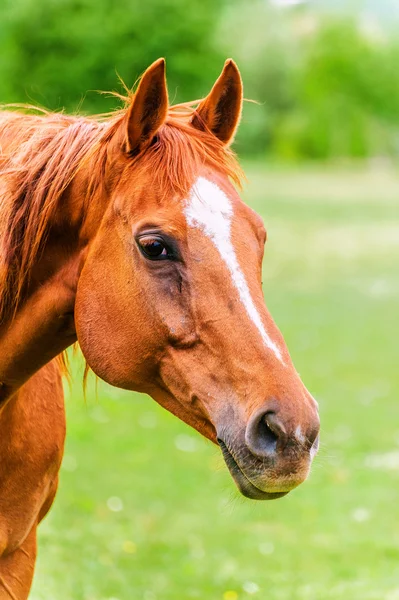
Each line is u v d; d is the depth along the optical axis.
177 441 15.31
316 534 11.75
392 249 40.12
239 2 52.88
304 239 42.88
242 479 4.47
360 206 56.66
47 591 8.98
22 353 5.32
